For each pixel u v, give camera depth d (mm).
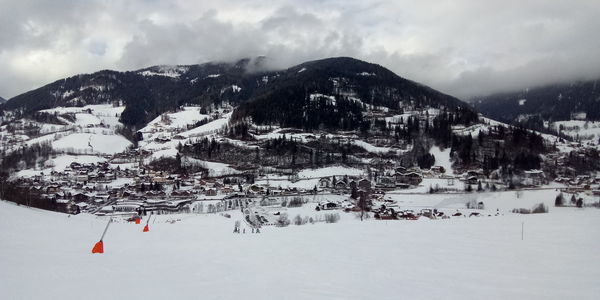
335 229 54594
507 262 29453
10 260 27672
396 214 110250
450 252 34156
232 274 27297
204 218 110875
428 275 26406
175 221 100125
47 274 24234
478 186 168125
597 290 21766
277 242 44688
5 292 19453
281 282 24781
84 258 31922
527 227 45469
